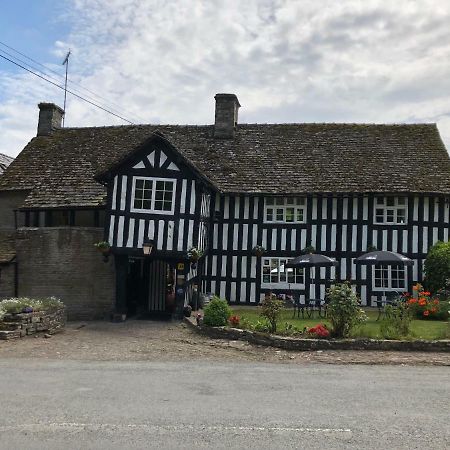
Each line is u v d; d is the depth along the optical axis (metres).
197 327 13.24
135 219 15.60
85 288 16.81
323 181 18.61
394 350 10.45
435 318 14.33
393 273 18.08
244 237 18.81
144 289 18.56
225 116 21.52
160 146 15.73
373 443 5.16
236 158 20.22
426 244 17.95
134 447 5.01
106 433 5.39
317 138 21.17
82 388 7.33
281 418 5.95
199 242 15.99
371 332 11.30
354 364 9.34
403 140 20.67
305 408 6.37
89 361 9.60
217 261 18.81
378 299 18.00
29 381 7.76
